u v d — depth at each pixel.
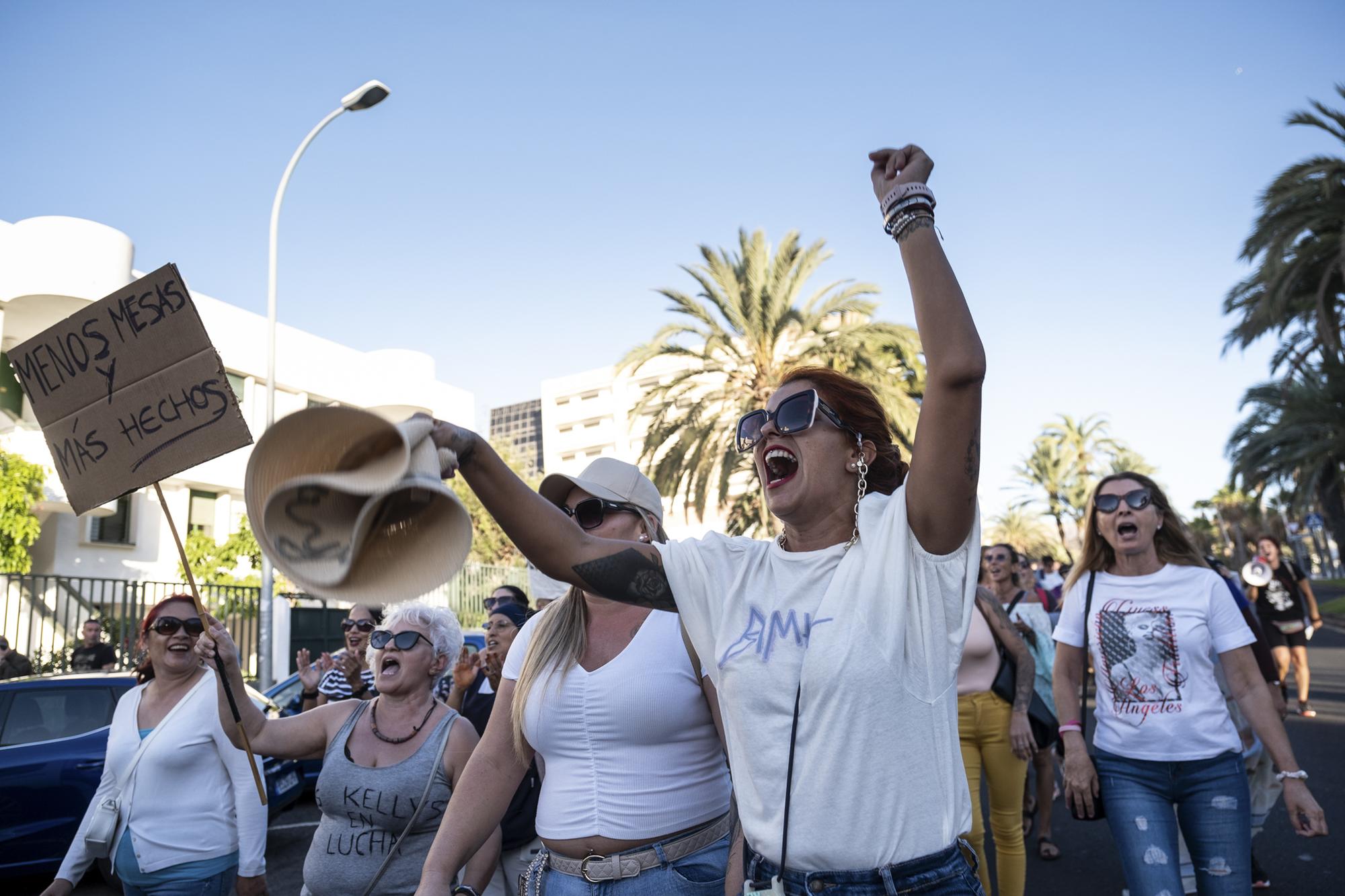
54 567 17.16
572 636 2.81
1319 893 5.24
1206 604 3.70
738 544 2.08
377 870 3.23
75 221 16.77
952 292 1.75
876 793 1.76
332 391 25.06
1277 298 24.16
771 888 1.83
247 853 3.58
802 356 21.61
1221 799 3.51
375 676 3.42
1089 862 6.32
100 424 2.91
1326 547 70.12
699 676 2.75
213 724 3.66
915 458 1.80
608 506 3.29
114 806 3.59
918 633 1.82
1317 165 22.53
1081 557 4.06
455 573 1.53
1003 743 4.87
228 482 21.14
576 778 2.71
